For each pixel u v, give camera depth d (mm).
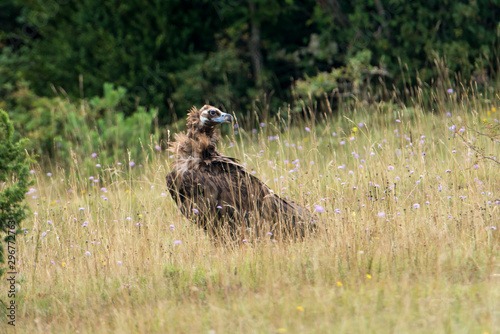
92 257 26078
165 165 38000
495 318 17203
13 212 23438
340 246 23281
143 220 29875
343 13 60781
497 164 29500
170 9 63688
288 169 35281
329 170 33625
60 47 64438
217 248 25500
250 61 66750
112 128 47312
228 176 27016
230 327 18719
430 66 53594
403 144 33844
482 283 19828
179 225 28984
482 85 49500
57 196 37969
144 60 61594
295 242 25188
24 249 26766
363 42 56719
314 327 17938
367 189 28797
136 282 23734
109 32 63469
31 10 67688
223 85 63906
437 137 36750
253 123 59031
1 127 23203
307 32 67062
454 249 22516
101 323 20141
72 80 63500
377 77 55875
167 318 19688
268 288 20844
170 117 61938
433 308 18234
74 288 23828
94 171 43156
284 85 67812
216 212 26656
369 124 40906
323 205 28000
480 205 25625
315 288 20625
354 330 17359
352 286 20375
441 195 27469
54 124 52062
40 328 20656
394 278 20984
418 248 22750
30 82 64312
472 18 52281
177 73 61906
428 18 54094
